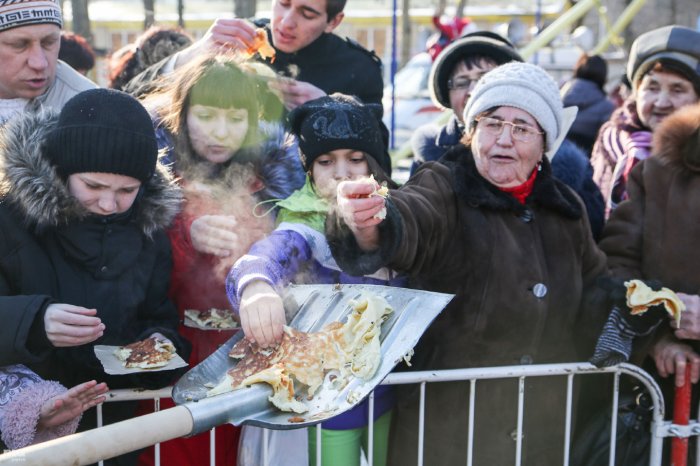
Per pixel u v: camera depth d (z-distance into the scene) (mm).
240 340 2322
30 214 2256
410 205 2406
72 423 2213
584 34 10602
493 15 14555
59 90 2881
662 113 3516
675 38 3465
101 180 2273
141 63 3621
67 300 2320
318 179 2625
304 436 2672
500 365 2592
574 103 5250
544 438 2711
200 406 1927
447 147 3516
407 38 11156
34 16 2611
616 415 2727
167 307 2516
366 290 2385
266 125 2834
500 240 2535
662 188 2910
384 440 2832
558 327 2639
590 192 3303
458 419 2609
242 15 6781
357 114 2654
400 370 2646
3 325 2100
